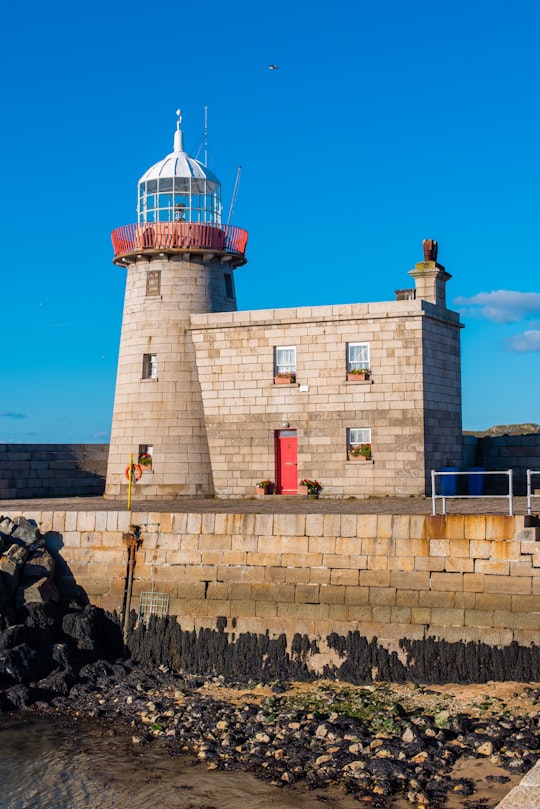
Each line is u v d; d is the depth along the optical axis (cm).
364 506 2534
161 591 2173
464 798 1369
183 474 3083
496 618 1903
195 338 3122
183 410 3111
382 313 2881
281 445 3016
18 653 1972
